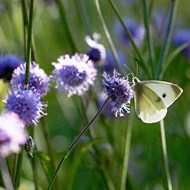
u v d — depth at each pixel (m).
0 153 0.81
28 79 0.88
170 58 1.00
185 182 1.09
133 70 1.08
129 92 0.88
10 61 0.94
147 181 1.08
